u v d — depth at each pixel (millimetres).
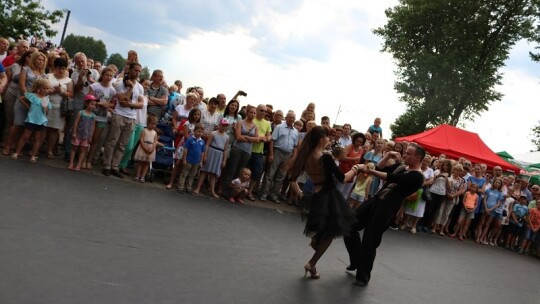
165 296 3541
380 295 4898
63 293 3182
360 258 5113
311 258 5324
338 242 7027
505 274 8000
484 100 30594
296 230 7066
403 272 6203
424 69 30406
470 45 31156
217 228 5941
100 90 7156
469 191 10945
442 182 10367
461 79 29750
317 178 4840
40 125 6641
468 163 11539
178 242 4941
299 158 4887
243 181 8062
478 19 30984
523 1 30375
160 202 6477
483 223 11320
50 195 5359
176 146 7949
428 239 9641
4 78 6879
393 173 5254
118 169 7371
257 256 5203
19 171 6008
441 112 30688
